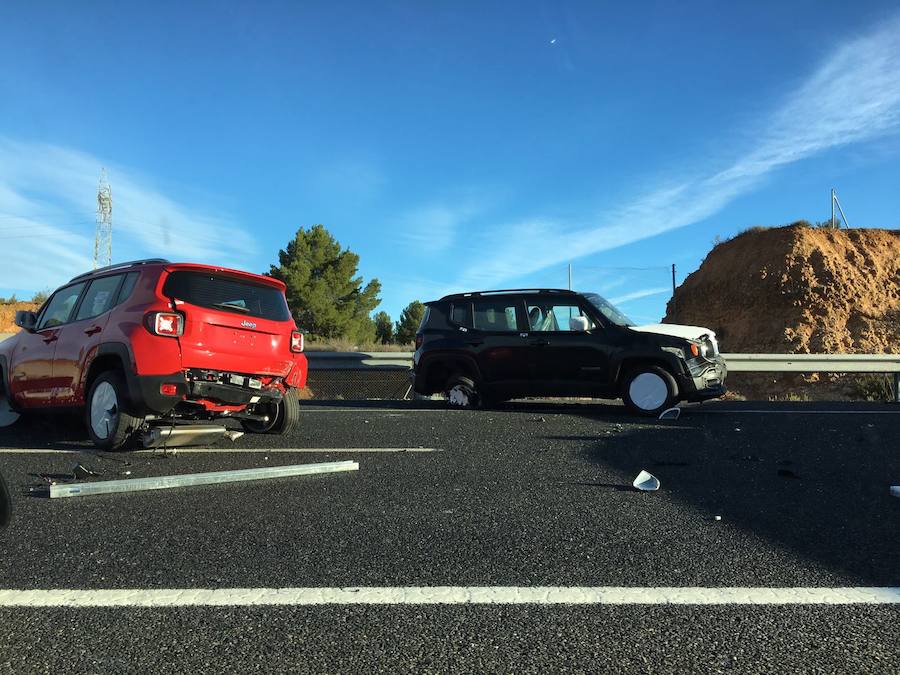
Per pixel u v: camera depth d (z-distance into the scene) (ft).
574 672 7.26
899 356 44.98
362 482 16.44
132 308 20.94
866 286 102.63
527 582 9.82
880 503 14.43
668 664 7.43
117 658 7.62
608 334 32.14
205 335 20.88
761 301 105.09
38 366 24.25
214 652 7.75
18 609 8.95
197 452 20.95
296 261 141.38
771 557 10.93
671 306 127.13
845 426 26.18
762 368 44.65
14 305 126.00
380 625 8.41
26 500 14.82
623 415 31.14
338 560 10.81
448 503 14.39
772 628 8.32
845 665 7.42
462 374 35.04
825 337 96.43
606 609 8.87
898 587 9.64
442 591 9.48
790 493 15.33
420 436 23.82
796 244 106.32
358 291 151.53
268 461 19.30
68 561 10.82
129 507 14.15
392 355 45.34
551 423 27.32
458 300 36.01
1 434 25.17
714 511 13.76
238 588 9.63
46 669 7.38
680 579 9.94
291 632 8.23
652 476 16.08
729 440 22.66
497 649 7.79
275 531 12.39
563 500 14.65
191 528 12.61
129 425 20.54
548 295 34.30
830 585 9.71
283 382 23.54
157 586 9.73
